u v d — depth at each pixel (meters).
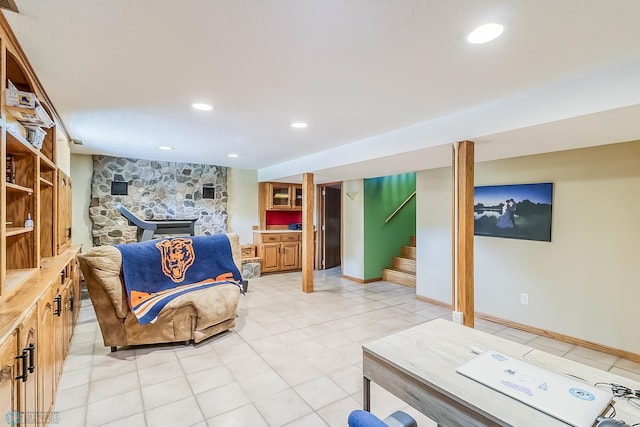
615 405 1.05
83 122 3.08
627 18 1.37
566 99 2.05
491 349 1.48
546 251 3.48
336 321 3.88
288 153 4.77
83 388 2.37
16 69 1.83
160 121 3.04
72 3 1.30
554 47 1.63
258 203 6.95
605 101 1.88
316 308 4.40
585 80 1.97
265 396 2.29
